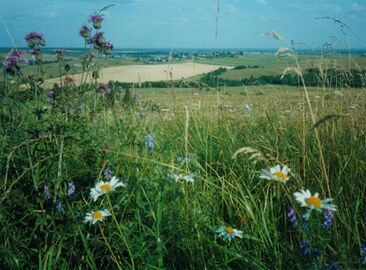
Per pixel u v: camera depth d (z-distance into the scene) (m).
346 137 3.83
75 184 2.91
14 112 3.57
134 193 2.75
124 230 2.48
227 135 4.35
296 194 2.04
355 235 2.38
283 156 3.40
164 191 2.70
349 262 2.03
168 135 4.28
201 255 2.40
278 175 2.08
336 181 3.02
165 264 2.42
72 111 3.73
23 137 3.15
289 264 2.30
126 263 2.39
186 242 2.46
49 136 3.10
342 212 2.57
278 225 2.78
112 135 3.55
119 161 3.14
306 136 3.78
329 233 2.25
